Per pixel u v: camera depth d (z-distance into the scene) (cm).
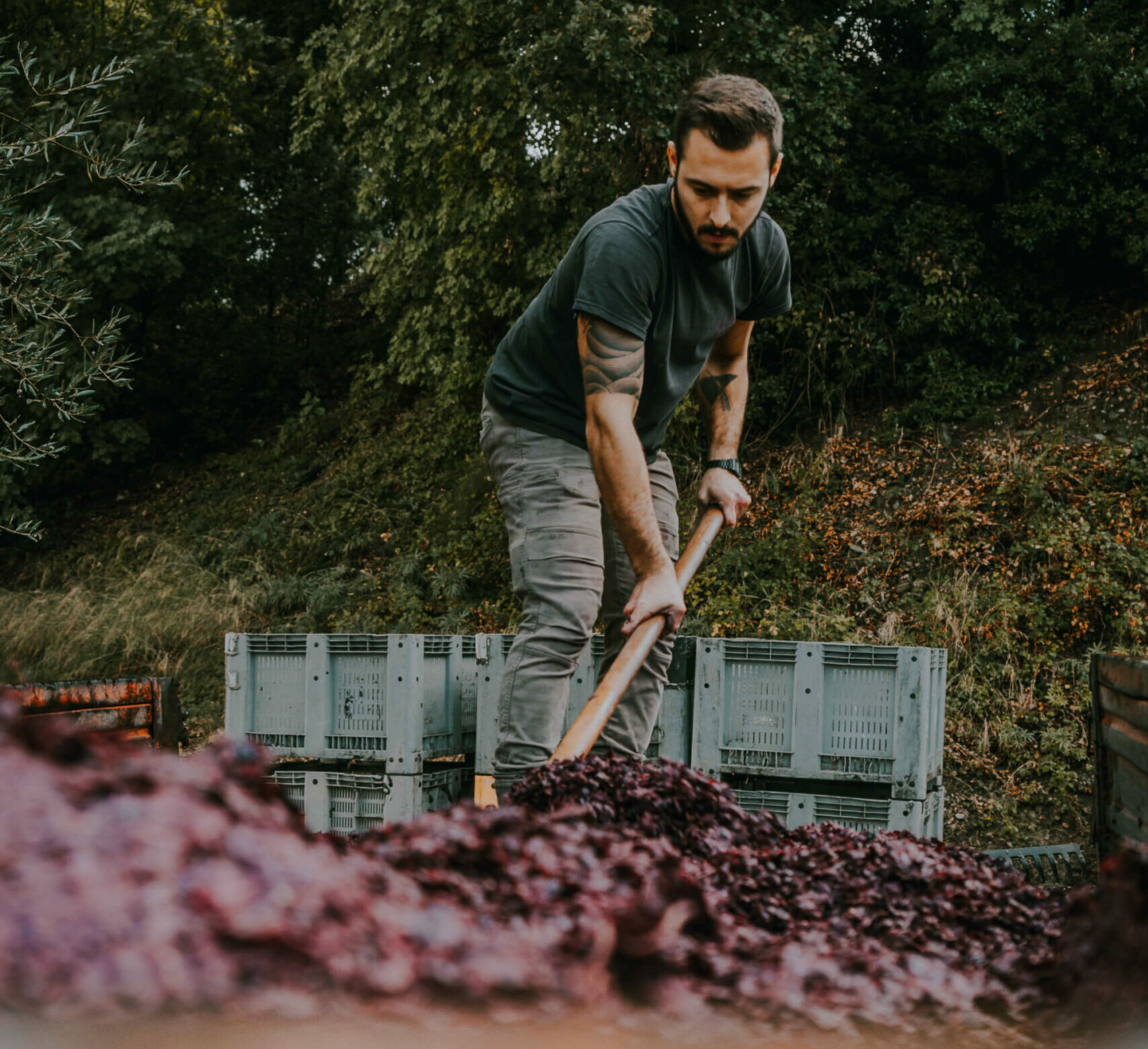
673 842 124
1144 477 789
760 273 287
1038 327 987
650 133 886
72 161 1190
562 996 67
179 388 1477
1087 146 977
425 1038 60
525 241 999
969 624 707
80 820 59
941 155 1015
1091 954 88
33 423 469
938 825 381
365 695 381
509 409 295
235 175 1495
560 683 280
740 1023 76
